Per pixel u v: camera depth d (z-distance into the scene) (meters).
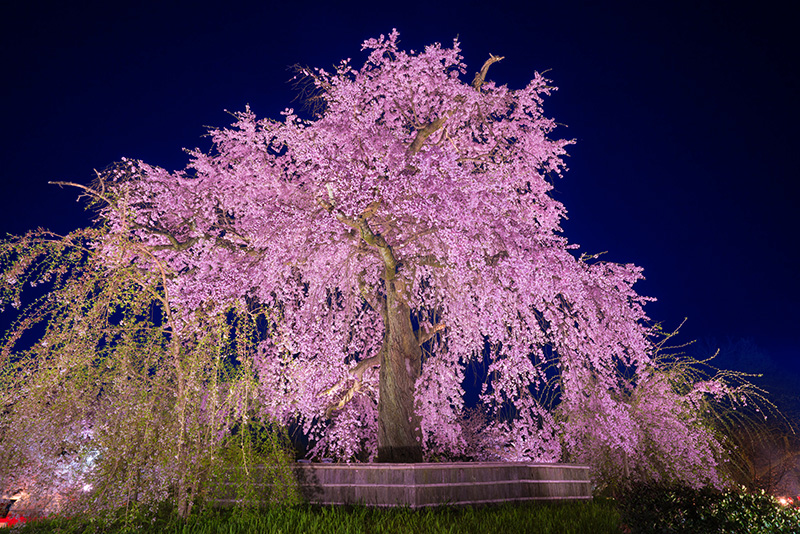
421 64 11.47
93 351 7.23
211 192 11.10
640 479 12.94
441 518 8.44
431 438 12.68
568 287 10.16
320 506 9.49
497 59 12.20
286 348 9.40
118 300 7.53
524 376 10.41
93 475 7.17
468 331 11.00
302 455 11.88
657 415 13.31
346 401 12.01
